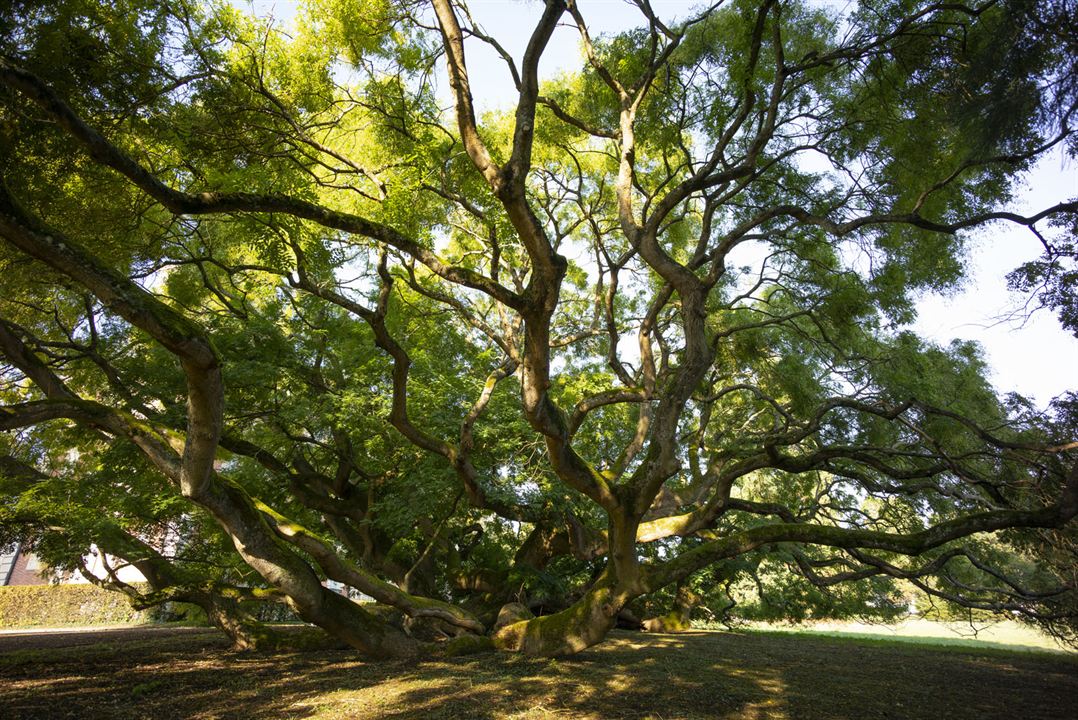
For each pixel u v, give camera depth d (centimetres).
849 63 1102
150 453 965
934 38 1012
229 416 1435
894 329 1375
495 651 1279
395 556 1677
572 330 1958
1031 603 1204
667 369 1515
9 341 927
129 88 935
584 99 1369
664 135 1247
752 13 1025
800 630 2791
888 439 1484
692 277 1056
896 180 1215
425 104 1226
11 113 827
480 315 1895
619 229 1666
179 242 1320
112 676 1041
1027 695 1102
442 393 1516
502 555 1872
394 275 1434
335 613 1128
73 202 1041
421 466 1473
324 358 1623
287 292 1463
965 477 1051
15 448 1627
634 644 1588
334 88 1168
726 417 2056
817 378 1652
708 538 1589
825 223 1052
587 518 1741
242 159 1080
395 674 1062
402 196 1049
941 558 1015
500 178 696
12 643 1519
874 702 980
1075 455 950
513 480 1442
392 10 1088
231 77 1020
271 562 1016
